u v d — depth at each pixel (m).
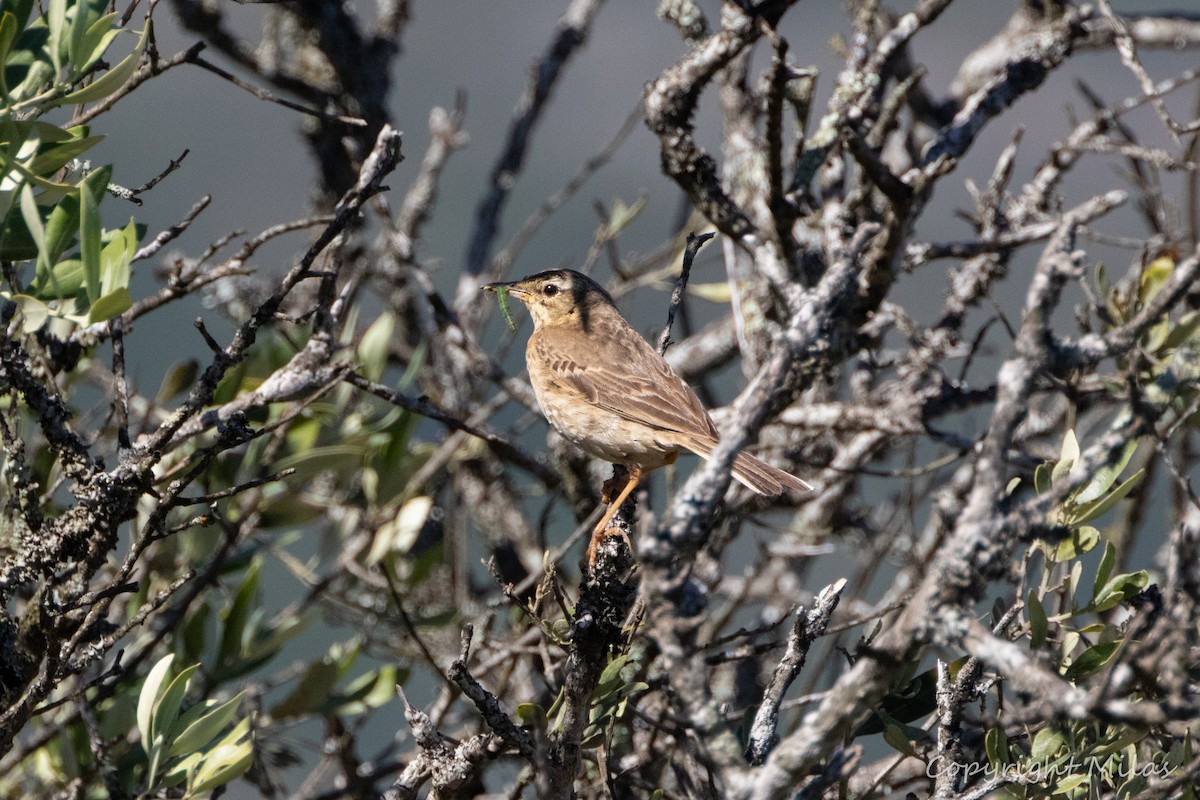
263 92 7.30
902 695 8.00
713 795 7.42
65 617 6.96
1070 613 7.59
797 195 10.66
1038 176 12.55
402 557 12.42
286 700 10.44
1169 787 6.58
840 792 7.34
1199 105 12.27
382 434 11.79
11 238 7.00
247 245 7.98
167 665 7.79
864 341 11.17
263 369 11.54
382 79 14.88
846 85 11.03
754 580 12.68
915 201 10.14
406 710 7.32
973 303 12.63
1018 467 10.90
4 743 6.64
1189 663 6.51
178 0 14.51
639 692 9.24
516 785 8.28
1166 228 12.16
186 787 7.85
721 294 13.44
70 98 6.94
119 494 7.16
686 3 11.72
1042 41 11.14
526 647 9.78
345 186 14.72
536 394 11.81
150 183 7.48
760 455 13.07
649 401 11.07
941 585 5.50
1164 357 10.16
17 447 7.39
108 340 9.27
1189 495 6.89
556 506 14.52
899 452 15.02
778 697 6.82
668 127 10.82
